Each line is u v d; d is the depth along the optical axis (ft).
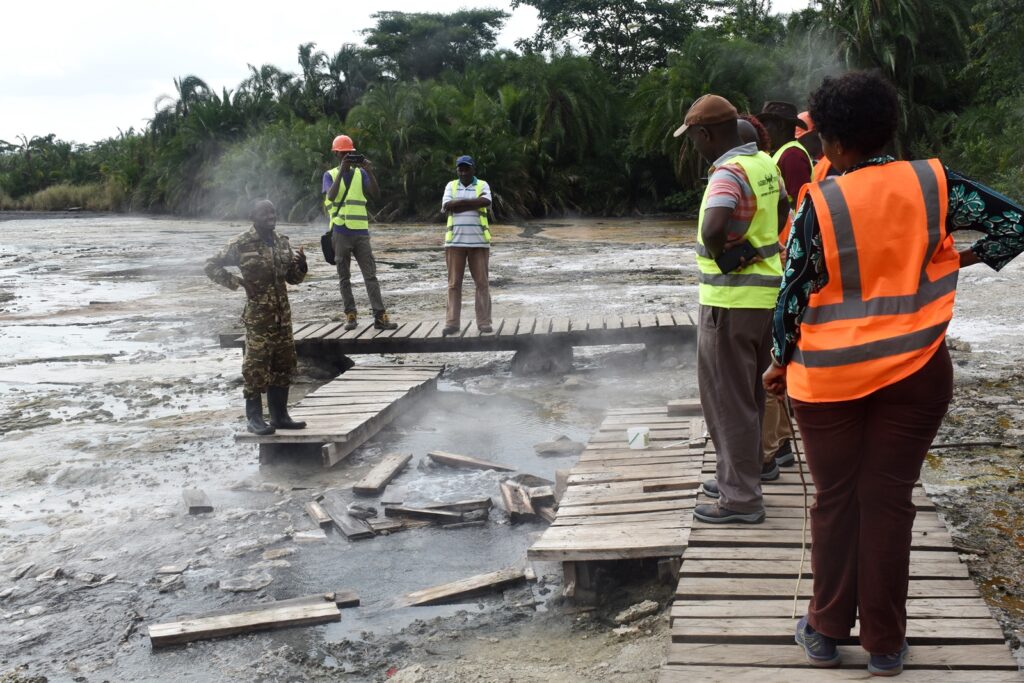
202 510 20.66
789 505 15.90
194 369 35.96
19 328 45.93
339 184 33.81
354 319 35.01
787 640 11.44
